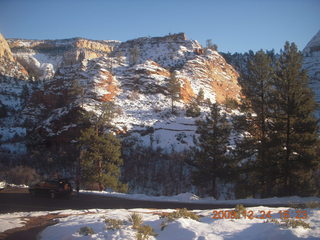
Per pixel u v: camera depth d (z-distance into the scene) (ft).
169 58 571.69
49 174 180.45
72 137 247.91
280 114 89.20
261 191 91.76
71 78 386.73
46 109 364.38
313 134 83.56
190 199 71.10
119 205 57.16
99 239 25.62
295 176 85.40
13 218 39.78
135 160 203.21
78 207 53.42
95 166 109.09
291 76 86.58
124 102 332.19
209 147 104.22
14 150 259.39
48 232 31.63
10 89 555.69
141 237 25.12
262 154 88.99
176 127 266.16
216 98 434.30
